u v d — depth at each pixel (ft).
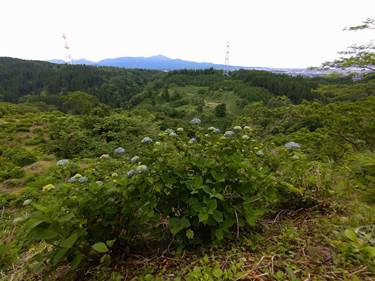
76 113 169.78
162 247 6.78
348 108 26.78
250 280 4.98
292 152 8.25
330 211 7.63
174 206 6.47
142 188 5.85
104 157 7.65
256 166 7.32
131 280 5.68
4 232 8.86
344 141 24.86
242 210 6.59
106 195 5.72
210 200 5.97
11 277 6.25
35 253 6.71
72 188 5.70
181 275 5.51
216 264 5.52
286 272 5.08
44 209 5.11
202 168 6.36
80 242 5.75
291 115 30.40
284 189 7.85
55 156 60.18
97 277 5.85
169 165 6.13
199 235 6.51
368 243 5.58
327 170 9.71
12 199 29.04
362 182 9.73
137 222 6.32
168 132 7.39
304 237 6.37
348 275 4.84
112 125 64.34
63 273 6.10
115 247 6.52
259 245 6.23
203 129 7.71
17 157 58.85
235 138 7.40
